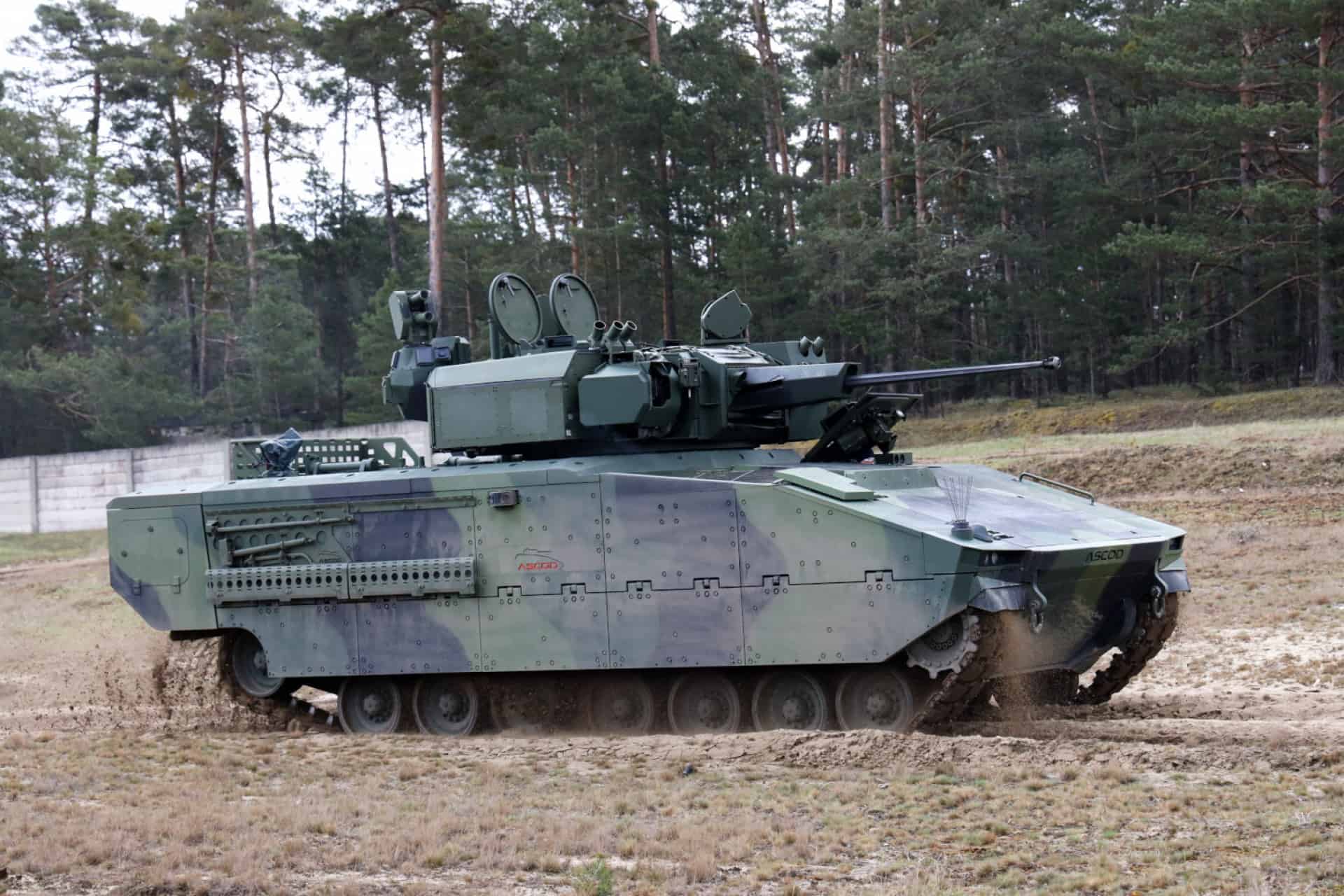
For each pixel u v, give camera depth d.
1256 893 7.68
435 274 42.75
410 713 15.93
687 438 15.32
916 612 12.62
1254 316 47.28
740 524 13.55
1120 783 10.73
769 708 14.05
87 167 54.31
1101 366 49.94
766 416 16.33
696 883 8.73
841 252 46.34
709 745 12.88
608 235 45.12
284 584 15.89
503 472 14.80
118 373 55.41
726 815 10.38
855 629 12.95
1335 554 24.25
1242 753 11.30
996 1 50.38
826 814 10.23
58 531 46.34
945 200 52.59
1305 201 38.47
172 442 56.44
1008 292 51.12
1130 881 8.24
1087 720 13.95
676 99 47.28
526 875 9.10
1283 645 18.33
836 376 14.82
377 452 18.12
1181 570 14.73
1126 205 47.97
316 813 10.81
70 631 28.92
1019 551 12.46
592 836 9.84
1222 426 36.50
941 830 9.70
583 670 14.64
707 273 50.91
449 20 41.94
